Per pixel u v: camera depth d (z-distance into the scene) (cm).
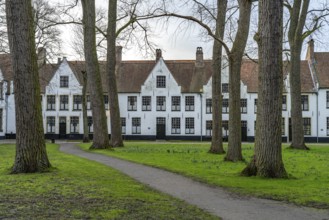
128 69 6131
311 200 977
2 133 5809
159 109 5844
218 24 2381
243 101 5700
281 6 1288
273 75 1284
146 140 5778
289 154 2612
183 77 5966
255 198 1005
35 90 1352
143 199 959
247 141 5656
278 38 1284
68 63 5934
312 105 5619
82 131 5891
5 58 5559
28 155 1350
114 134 3281
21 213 791
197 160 2012
